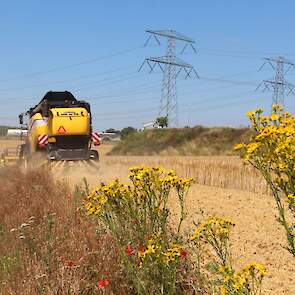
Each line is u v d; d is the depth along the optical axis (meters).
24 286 6.59
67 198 12.02
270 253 9.60
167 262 5.10
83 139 26.17
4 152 30.69
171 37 67.44
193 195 17.47
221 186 21.84
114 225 6.06
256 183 20.05
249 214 13.71
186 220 11.33
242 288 4.32
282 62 75.12
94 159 25.17
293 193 4.33
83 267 6.86
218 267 5.38
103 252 7.06
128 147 67.69
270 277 8.19
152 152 63.03
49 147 25.58
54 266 7.07
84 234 8.01
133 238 6.23
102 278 6.31
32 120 27.22
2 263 7.91
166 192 6.02
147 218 6.32
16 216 11.09
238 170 22.02
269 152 4.35
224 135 59.56
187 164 26.67
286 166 4.27
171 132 66.00
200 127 63.09
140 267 5.23
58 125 25.42
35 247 8.16
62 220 9.48
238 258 9.16
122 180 21.89
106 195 5.95
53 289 6.28
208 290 6.12
